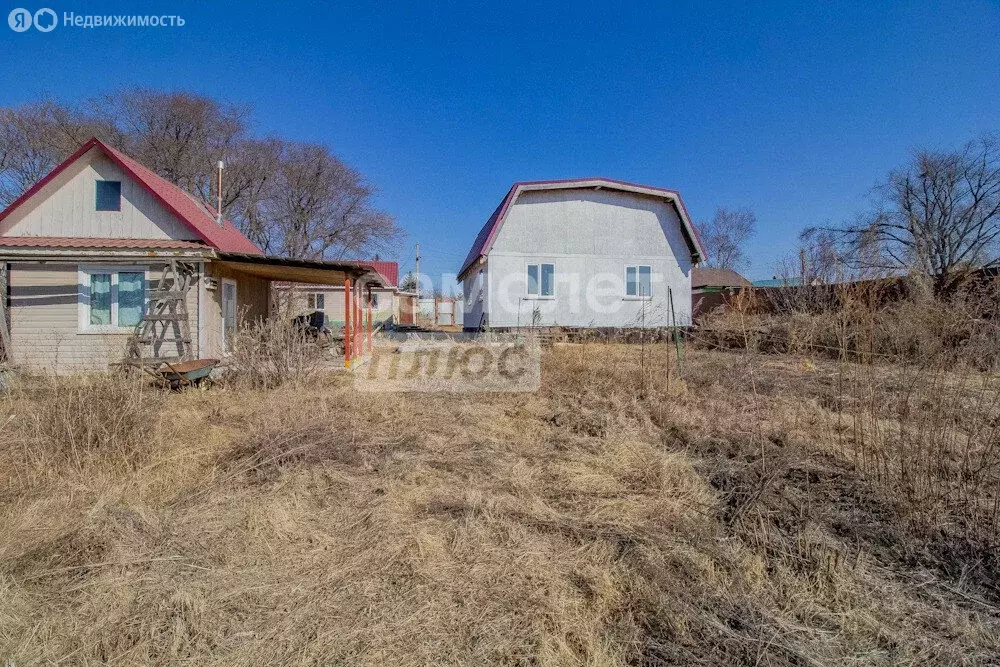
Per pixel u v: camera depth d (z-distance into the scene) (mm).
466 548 2658
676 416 5273
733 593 2283
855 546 2631
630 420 5203
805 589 2293
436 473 3797
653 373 7387
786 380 6367
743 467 3816
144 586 2305
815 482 3502
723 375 6898
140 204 9836
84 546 2623
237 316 11398
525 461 4074
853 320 4141
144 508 3096
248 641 1967
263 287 13719
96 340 9180
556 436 4789
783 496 3211
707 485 3496
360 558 2555
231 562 2527
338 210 35688
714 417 5168
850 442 4062
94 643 1956
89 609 2150
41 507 3029
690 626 2066
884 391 3730
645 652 1934
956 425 3305
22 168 24734
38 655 1907
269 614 2127
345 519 3023
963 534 2691
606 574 2404
